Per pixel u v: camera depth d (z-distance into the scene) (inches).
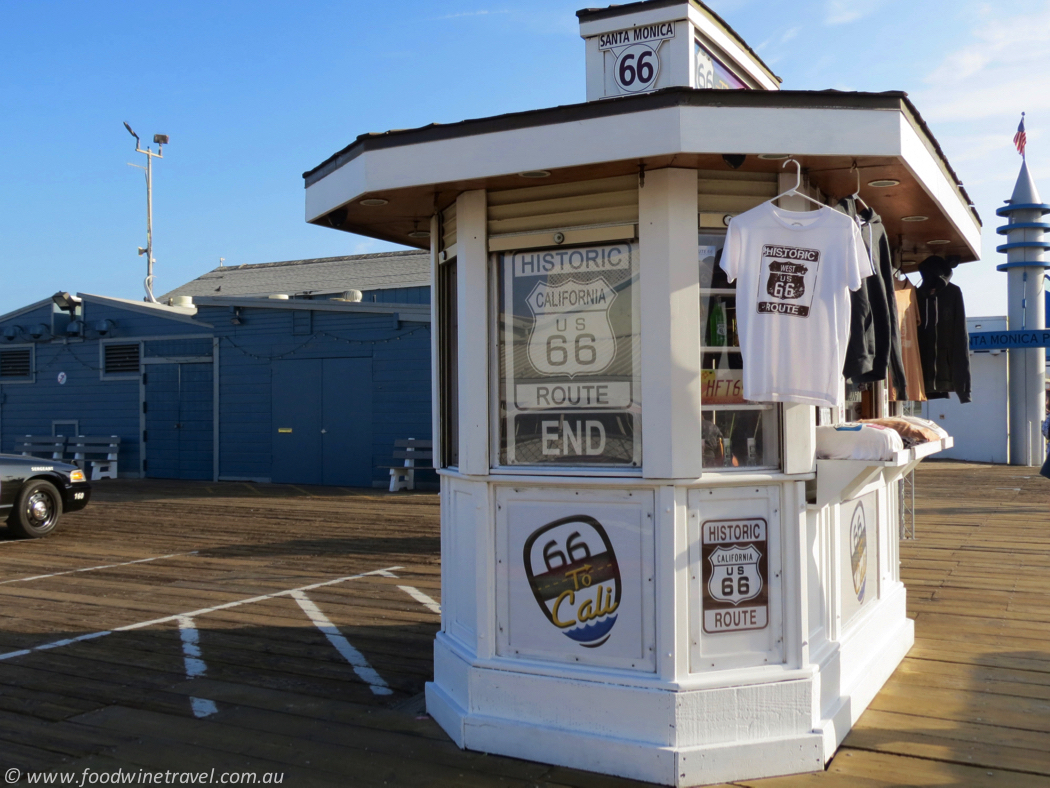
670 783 139.0
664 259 143.9
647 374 144.8
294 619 252.5
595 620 149.8
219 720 170.7
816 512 161.5
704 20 194.7
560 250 155.4
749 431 151.7
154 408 723.4
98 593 289.6
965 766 146.9
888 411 238.1
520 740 150.3
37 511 410.0
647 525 146.3
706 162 142.2
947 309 247.6
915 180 158.1
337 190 167.5
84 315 754.2
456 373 175.9
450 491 173.9
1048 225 794.8
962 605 265.6
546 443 155.8
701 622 145.4
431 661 210.2
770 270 143.2
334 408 651.5
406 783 140.9
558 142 141.4
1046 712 172.4
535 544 154.5
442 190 158.9
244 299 676.7
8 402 787.4
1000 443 874.8
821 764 145.6
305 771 146.1
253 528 438.9
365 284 1008.9
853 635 177.6
